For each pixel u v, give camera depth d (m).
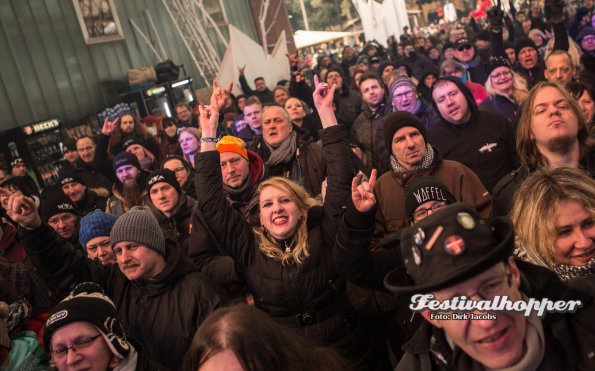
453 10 45.53
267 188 2.68
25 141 9.31
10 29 11.44
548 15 5.96
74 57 13.21
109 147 7.18
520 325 1.28
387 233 3.24
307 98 7.07
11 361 2.17
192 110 10.23
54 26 12.75
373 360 2.79
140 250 2.59
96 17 14.20
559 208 1.82
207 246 3.05
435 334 1.43
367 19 26.20
